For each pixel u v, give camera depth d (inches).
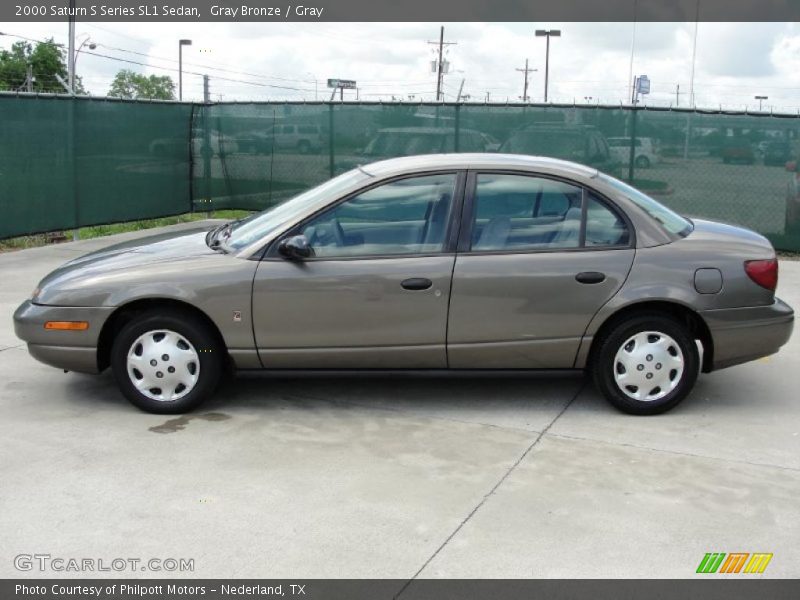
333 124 540.7
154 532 155.9
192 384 215.0
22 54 1521.9
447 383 242.4
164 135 552.7
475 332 211.3
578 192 214.4
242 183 574.9
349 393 233.6
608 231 213.2
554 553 148.9
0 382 242.5
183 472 181.8
